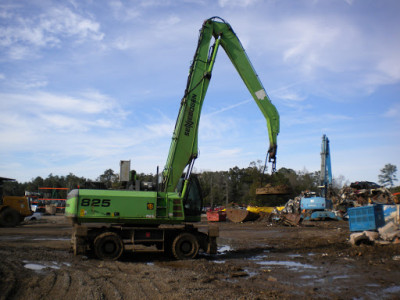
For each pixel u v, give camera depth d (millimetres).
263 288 7734
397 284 8164
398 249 12836
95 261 10883
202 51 13727
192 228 12680
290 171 101562
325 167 41281
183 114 12945
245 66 14977
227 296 6828
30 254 11672
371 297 7059
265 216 35250
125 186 12828
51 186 115250
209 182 90688
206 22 14125
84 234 11141
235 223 35188
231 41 14844
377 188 33344
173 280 8039
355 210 15406
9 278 7598
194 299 6535
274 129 15008
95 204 11297
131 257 12398
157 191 12086
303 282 8398
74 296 6562
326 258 12086
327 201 35500
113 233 11391
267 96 15133
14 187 107875
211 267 10195
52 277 7957
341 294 7273
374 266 10438
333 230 24672
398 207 14016
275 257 12625
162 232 12016
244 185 87688
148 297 6637
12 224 25344
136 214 11547
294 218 29656
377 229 14312
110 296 6676
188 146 12883
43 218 43031
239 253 13867
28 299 6328
